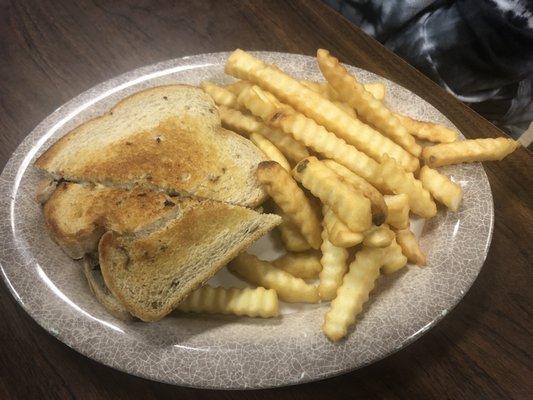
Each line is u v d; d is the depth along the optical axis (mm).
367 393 225
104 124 282
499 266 265
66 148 272
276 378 208
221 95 298
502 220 280
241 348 214
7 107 321
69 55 349
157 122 278
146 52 354
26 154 278
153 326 222
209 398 222
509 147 277
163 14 374
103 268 222
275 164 244
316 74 318
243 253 246
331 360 213
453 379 229
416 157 277
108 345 214
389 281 244
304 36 357
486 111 447
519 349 238
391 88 311
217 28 365
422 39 421
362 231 223
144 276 229
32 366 227
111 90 309
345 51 348
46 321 221
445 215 263
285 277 239
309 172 235
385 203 234
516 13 384
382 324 223
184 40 360
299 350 214
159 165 254
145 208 238
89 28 365
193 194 251
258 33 361
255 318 235
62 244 238
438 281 238
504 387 227
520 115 444
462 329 243
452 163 277
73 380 224
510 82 419
